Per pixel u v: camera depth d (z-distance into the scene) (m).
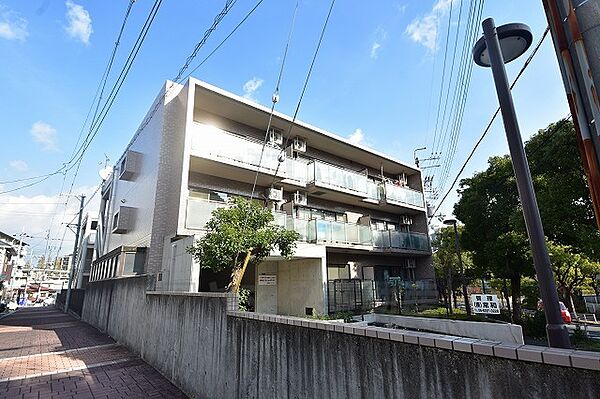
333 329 2.95
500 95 3.39
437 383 2.15
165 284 9.69
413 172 20.22
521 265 13.52
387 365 2.46
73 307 24.19
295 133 14.52
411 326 9.59
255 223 7.54
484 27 3.66
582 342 10.12
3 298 34.12
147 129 13.37
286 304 13.20
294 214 13.40
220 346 4.77
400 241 16.61
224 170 11.60
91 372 7.13
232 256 7.18
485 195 14.47
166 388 5.96
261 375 3.81
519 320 12.90
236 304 4.83
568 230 9.20
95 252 20.84
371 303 13.94
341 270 15.27
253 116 12.99
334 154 16.92
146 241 11.33
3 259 33.94
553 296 2.79
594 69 1.52
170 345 6.57
